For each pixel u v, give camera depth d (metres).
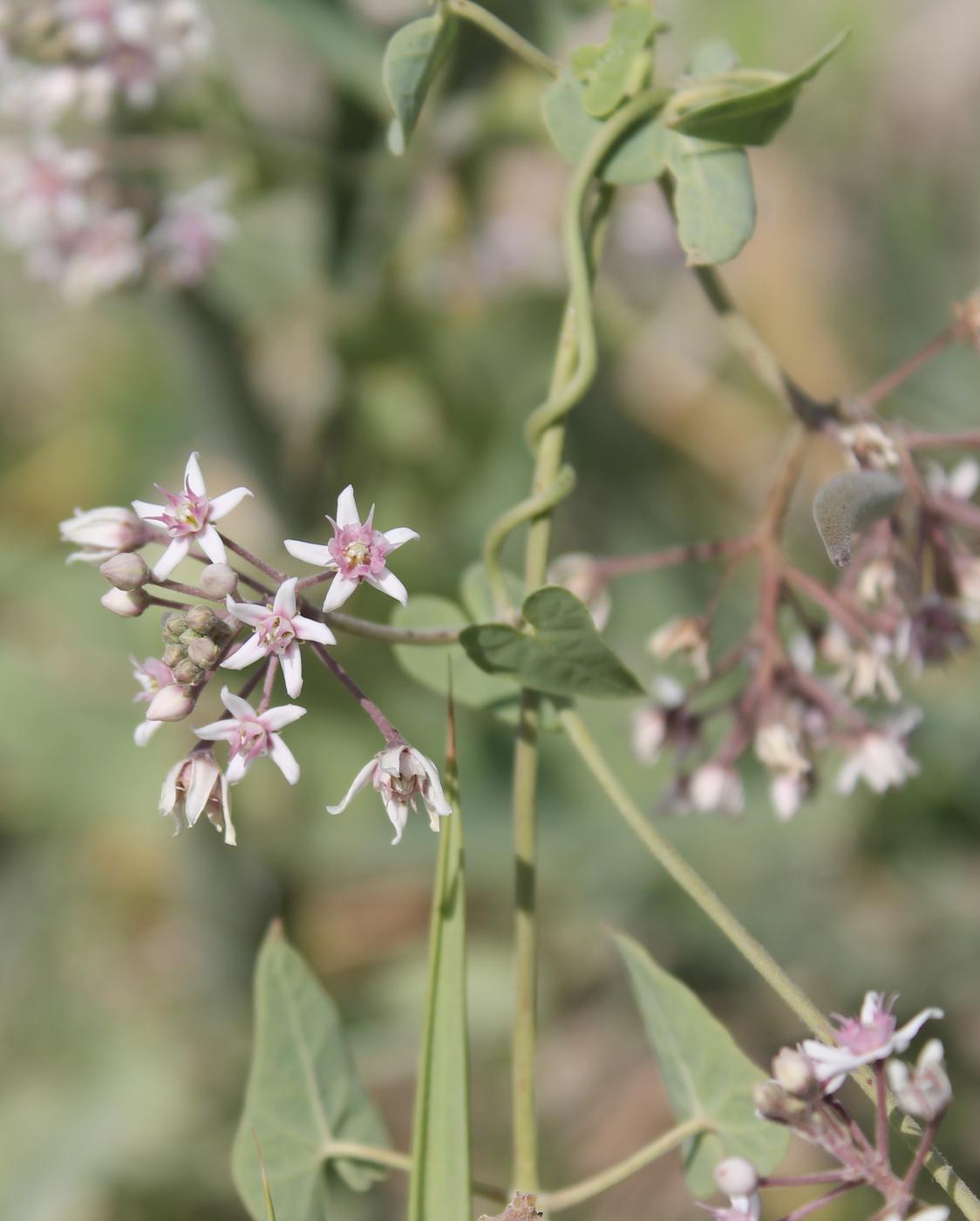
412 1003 0.62
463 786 0.59
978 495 0.56
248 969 0.61
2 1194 0.56
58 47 0.49
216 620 0.40
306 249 0.58
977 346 0.43
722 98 0.42
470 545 0.63
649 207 0.65
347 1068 0.42
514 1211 0.40
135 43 0.49
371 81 0.52
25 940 0.64
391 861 0.58
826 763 0.54
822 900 0.59
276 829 0.58
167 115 0.52
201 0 0.59
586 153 0.42
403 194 0.56
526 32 0.52
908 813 0.60
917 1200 0.39
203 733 0.39
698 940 0.59
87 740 0.58
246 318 0.56
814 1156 0.54
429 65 0.42
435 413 0.59
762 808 0.60
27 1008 0.62
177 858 0.59
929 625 0.44
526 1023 0.42
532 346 0.62
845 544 0.40
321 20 0.52
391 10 0.54
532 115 0.53
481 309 0.60
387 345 0.57
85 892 0.66
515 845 0.42
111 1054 0.61
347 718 0.58
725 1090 0.41
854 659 0.44
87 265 0.51
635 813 0.41
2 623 0.62
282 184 0.53
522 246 0.61
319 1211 0.42
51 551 0.65
